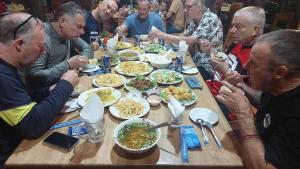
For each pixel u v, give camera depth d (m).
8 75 1.09
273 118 1.08
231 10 4.31
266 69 1.01
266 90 1.11
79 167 0.98
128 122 1.17
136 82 1.65
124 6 4.72
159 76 1.78
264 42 1.02
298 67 0.96
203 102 1.47
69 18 1.78
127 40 2.83
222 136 1.17
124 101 1.42
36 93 1.56
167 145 1.10
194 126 1.24
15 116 1.07
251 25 1.82
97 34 2.75
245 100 1.19
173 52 2.34
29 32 1.11
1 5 3.00
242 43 1.95
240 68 1.95
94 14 2.91
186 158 1.01
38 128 1.10
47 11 4.07
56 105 1.18
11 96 1.07
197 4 2.59
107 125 1.22
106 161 0.99
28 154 1.02
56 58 1.91
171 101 1.29
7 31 1.08
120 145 1.01
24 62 1.19
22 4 3.44
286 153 0.94
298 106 0.97
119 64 2.01
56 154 1.02
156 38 2.69
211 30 2.52
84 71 1.86
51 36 1.84
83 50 2.21
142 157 1.02
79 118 1.27
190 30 2.93
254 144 1.03
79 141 1.11
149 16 3.14
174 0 4.20
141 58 2.20
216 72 2.25
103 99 1.42
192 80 1.75
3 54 1.11
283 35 0.99
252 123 1.11
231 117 1.70
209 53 2.41
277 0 4.60
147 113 1.33
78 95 1.49
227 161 1.01
